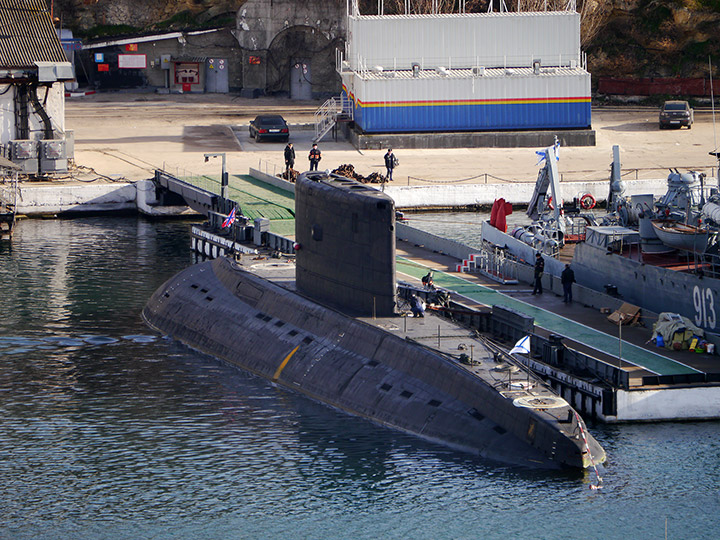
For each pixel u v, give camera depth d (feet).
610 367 318.86
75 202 604.08
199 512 253.03
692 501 257.14
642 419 313.73
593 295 402.52
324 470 273.13
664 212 393.50
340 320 334.03
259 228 483.10
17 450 286.05
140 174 638.53
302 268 358.43
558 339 340.39
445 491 260.21
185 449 287.07
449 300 387.14
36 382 337.31
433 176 645.51
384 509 253.24
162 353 368.27
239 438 293.64
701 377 321.11
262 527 246.06
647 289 386.73
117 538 241.96
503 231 494.59
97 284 456.04
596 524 245.45
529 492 259.19
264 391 329.93
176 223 592.19
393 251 327.06
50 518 250.37
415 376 303.27
